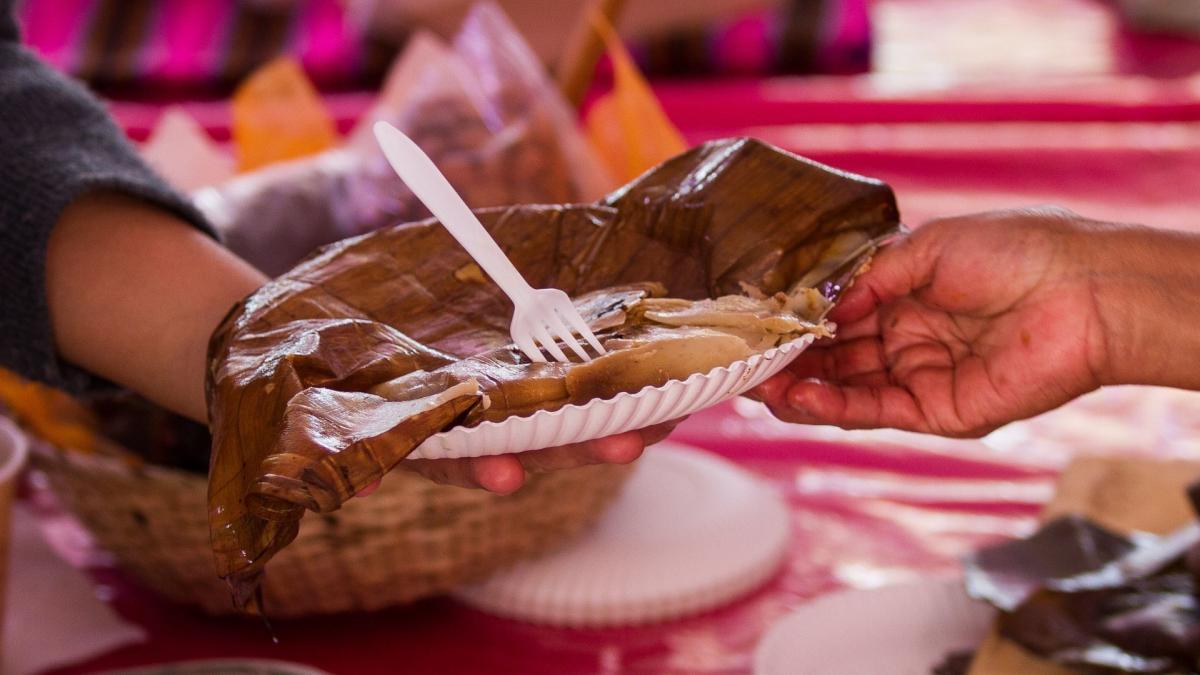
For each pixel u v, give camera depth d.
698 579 1.26
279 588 1.20
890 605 1.20
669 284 1.11
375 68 3.21
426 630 1.25
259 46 3.28
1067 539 1.19
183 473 1.17
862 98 2.74
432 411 0.97
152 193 1.14
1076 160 2.36
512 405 0.99
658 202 1.11
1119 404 1.50
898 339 1.18
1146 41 3.40
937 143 2.51
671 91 2.98
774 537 1.30
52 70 1.19
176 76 3.21
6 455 1.18
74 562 1.33
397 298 1.08
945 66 3.24
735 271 1.09
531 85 1.44
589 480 1.25
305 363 1.00
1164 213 2.08
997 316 1.16
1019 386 1.16
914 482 1.40
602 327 1.04
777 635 1.17
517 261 1.11
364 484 0.96
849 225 1.10
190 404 1.12
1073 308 1.14
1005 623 1.14
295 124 1.61
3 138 1.13
